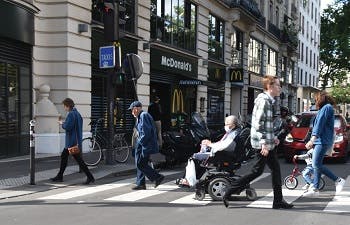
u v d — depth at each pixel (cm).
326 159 1588
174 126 2234
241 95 3281
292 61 5172
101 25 1680
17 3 1360
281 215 721
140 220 688
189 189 974
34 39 1491
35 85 1527
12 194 904
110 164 1340
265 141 738
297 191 949
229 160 855
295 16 5353
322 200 848
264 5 3900
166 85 2291
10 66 1392
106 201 839
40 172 1171
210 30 2720
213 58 2770
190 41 2470
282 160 1609
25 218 704
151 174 963
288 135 1534
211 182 836
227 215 722
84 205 802
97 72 1741
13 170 1189
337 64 6569
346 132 1555
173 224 664
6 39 1362
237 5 2936
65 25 1534
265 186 1010
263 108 738
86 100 1619
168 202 828
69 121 1041
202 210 759
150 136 954
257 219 695
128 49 1858
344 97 7569
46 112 1512
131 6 1906
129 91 1919
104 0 1280
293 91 5231
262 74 3806
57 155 1465
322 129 864
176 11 2309
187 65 2380
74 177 1123
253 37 3534
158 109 1566
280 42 4397
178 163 1362
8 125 1384
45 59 1551
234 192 775
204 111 2583
